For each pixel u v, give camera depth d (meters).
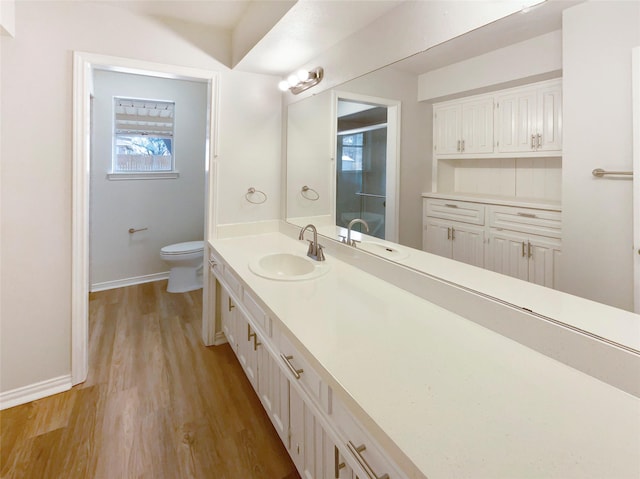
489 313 1.15
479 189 1.17
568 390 0.83
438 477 0.60
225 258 2.03
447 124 1.27
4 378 1.88
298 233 2.48
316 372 0.99
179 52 2.25
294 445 1.33
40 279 1.94
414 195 1.45
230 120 2.48
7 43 1.76
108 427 1.75
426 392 0.82
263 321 1.51
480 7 1.13
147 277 4.00
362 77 1.73
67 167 1.96
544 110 0.96
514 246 1.07
